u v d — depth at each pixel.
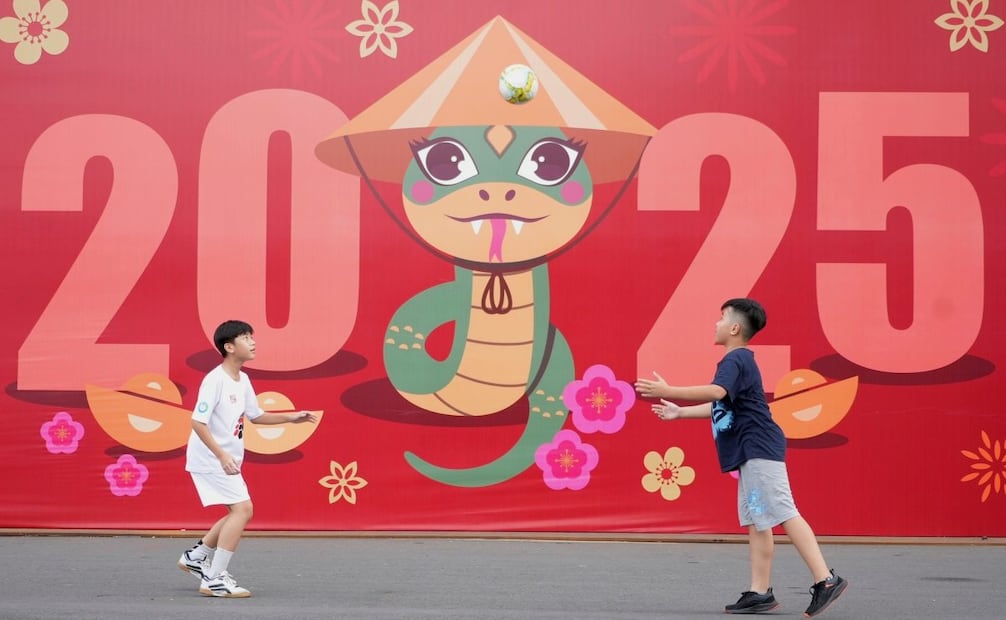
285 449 9.12
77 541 8.79
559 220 9.19
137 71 9.20
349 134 9.20
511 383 9.14
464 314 9.16
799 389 9.09
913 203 9.10
